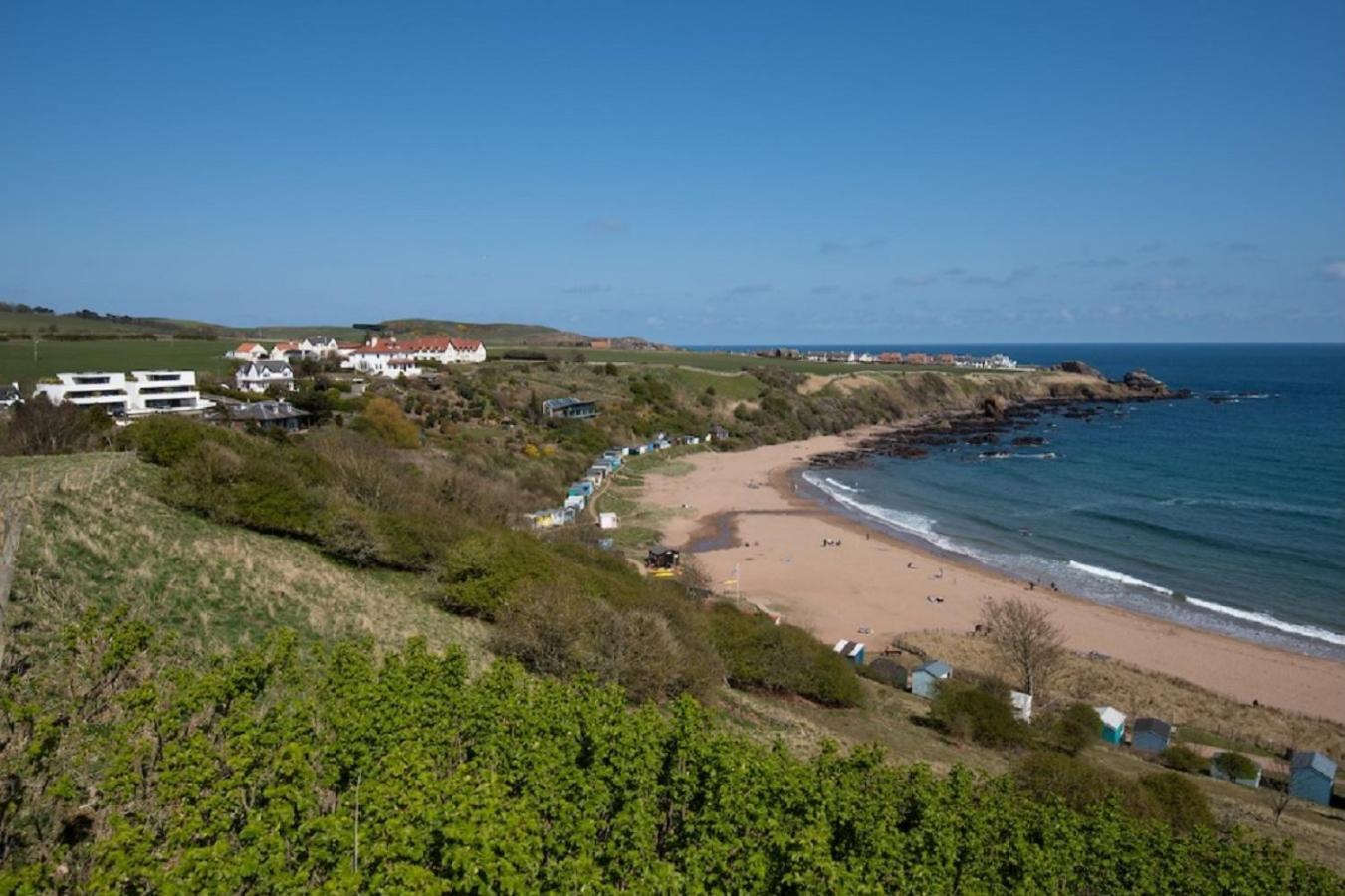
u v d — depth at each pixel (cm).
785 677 3228
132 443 3356
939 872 1385
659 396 12612
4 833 1033
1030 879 1459
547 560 3269
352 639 2238
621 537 6581
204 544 2562
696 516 7494
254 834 973
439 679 1638
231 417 6575
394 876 948
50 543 2086
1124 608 5147
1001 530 7125
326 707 1421
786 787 1435
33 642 1548
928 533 7031
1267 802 2870
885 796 1547
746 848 1272
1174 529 6944
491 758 1389
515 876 999
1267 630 4781
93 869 945
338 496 3434
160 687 1475
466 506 4744
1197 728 3588
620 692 1752
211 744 1239
